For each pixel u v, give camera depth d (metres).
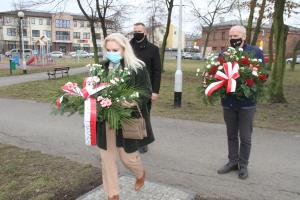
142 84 4.00
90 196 4.22
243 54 4.60
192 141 6.82
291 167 5.47
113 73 3.75
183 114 9.48
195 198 4.32
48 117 9.11
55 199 4.25
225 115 4.98
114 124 3.52
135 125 3.84
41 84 17.22
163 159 5.77
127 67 3.90
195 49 90.00
